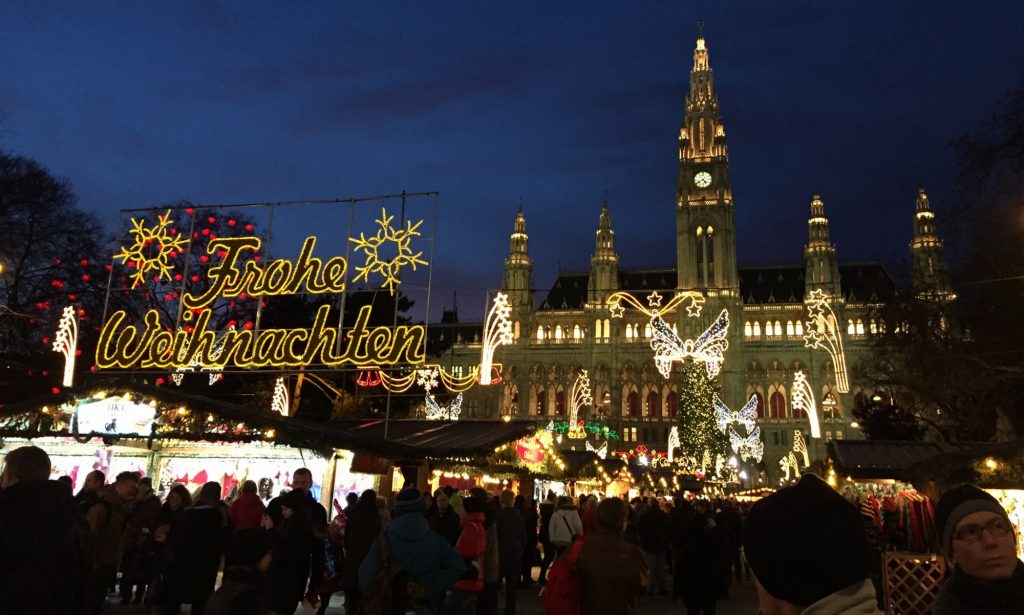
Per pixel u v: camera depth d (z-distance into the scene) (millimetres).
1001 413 36781
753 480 107750
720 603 20469
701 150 130875
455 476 27219
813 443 105688
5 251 38781
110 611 14203
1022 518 17125
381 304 38156
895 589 12914
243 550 7980
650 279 130875
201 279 38688
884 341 40000
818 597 2740
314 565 12570
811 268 121312
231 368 26812
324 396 41469
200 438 19328
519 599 19391
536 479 31797
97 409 20172
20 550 5633
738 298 121125
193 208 29234
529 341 126250
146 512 14969
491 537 12305
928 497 17266
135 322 40375
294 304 38219
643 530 21906
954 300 36375
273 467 21766
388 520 14805
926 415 51188
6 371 40531
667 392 119438
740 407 115688
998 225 32094
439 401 50469
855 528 2795
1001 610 3951
